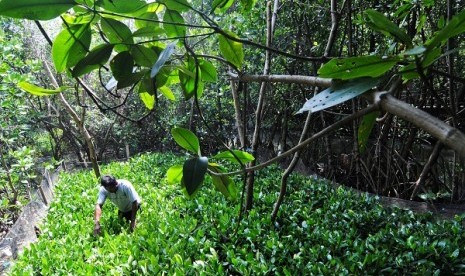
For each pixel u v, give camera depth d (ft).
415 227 18.06
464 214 18.25
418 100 21.79
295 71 26.76
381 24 2.39
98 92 39.91
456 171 22.38
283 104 30.91
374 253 15.48
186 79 4.02
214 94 37.06
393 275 13.98
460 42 16.56
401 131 25.66
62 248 17.43
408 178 24.11
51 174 34.04
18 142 38.17
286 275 13.74
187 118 40.70
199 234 17.69
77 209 24.77
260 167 3.38
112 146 50.29
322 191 24.41
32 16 2.57
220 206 21.86
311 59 3.09
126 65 3.39
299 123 32.17
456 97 18.28
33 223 22.59
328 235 17.01
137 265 15.49
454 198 22.43
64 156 50.78
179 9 3.34
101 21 3.22
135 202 20.52
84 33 3.16
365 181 26.96
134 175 33.09
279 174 28.81
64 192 28.66
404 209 20.85
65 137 49.34
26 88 3.43
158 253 16.49
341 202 21.88
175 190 26.81
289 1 23.54
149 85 3.82
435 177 22.81
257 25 23.54
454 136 1.72
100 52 3.20
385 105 2.24
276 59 25.90
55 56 3.22
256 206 21.91
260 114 17.57
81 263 15.47
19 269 15.64
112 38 3.34
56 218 23.08
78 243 18.26
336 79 2.58
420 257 14.89
